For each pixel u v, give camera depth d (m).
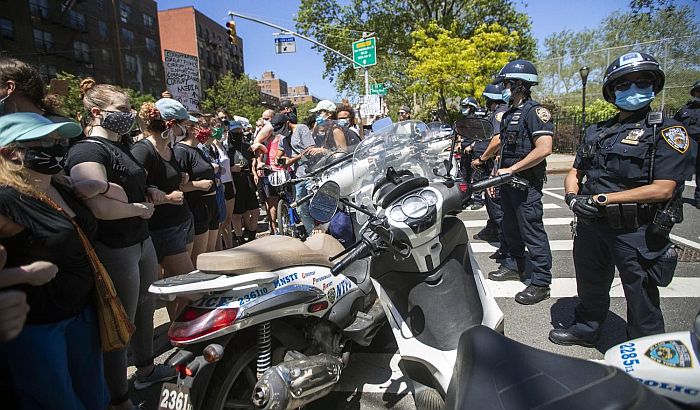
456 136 3.00
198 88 17.94
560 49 36.09
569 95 23.45
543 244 4.25
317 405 2.99
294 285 2.50
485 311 2.53
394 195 2.42
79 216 2.17
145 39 50.03
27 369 1.88
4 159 1.81
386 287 2.63
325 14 33.19
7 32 33.88
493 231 6.75
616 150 2.84
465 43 23.72
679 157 2.61
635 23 14.72
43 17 36.53
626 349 1.77
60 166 1.96
